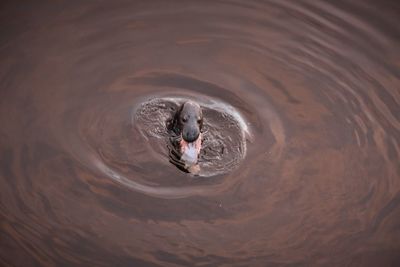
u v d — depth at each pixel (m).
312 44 27.39
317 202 20.88
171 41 27.06
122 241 19.00
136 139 22.22
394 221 20.62
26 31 26.16
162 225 19.56
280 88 25.23
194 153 20.64
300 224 20.16
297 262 19.03
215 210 20.19
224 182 21.05
